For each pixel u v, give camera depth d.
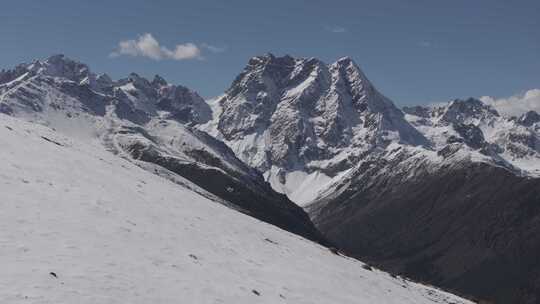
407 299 56.09
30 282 29.16
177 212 54.94
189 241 46.19
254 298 37.47
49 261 32.62
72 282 30.55
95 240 38.31
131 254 37.94
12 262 31.20
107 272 33.38
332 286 48.72
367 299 48.75
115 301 29.84
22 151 56.25
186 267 39.19
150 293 32.31
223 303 34.44
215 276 39.50
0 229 35.16
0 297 26.80
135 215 47.62
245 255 48.88
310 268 52.75
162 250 41.12
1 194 41.25
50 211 41.19
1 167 47.72
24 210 39.66
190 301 33.06
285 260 52.56
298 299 41.09
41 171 51.16
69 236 37.53
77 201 45.62
